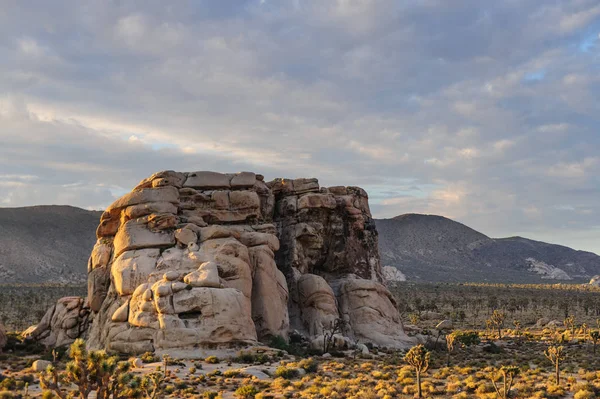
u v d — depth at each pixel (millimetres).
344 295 78125
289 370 48781
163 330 55906
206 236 66125
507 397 41500
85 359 29266
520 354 74812
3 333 66188
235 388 43344
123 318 59312
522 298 187375
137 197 68438
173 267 62312
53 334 70438
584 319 143250
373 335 75000
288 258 80125
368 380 48062
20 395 37906
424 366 43250
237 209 74000
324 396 40500
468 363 62156
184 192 72125
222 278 62656
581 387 43469
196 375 47156
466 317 146875
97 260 69188
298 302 75688
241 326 58406
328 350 65562
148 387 34281
